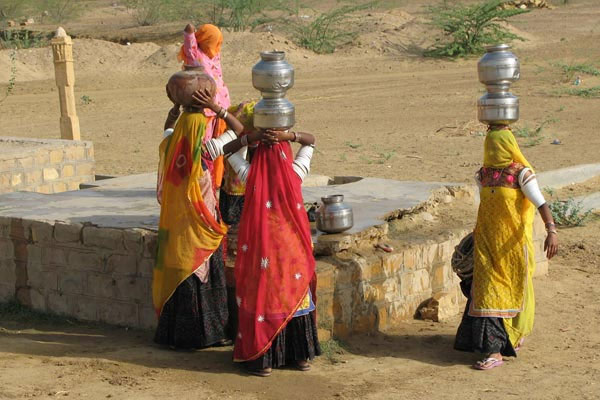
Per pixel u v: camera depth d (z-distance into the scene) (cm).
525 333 652
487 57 636
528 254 642
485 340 636
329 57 3472
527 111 2180
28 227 775
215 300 661
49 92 2816
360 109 2350
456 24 3459
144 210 821
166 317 662
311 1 5097
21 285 789
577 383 601
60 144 1312
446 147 1781
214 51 826
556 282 884
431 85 2733
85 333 717
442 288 792
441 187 955
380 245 746
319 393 579
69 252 755
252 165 613
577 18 4166
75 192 948
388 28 3800
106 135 2061
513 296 639
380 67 3222
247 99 2541
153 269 698
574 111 2156
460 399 568
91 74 3216
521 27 3953
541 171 1473
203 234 641
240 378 605
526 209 640
